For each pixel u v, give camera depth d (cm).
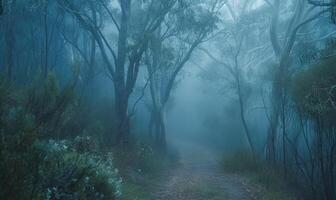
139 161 1541
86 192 669
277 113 1702
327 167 1330
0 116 721
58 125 1005
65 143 1035
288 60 1739
